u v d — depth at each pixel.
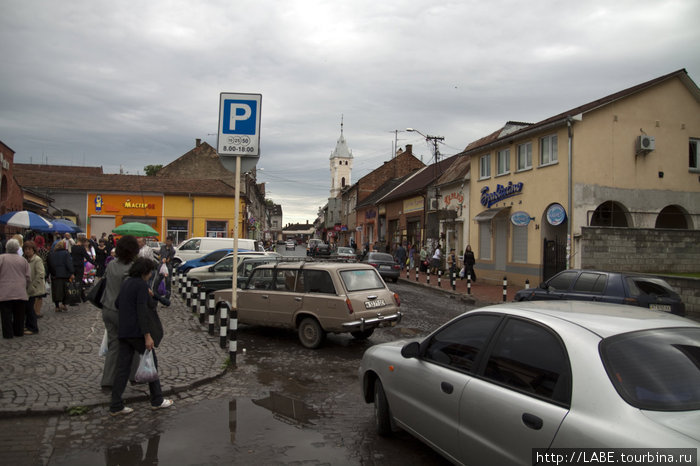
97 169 54.91
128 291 5.14
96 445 4.41
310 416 5.29
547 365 3.06
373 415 5.34
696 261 18.55
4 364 6.77
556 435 2.72
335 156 92.19
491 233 23.16
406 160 53.19
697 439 2.31
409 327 11.16
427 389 3.97
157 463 4.06
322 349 8.78
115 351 5.71
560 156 18.45
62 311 11.44
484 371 3.51
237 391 6.19
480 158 24.56
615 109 18.61
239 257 15.34
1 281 8.23
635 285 9.80
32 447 4.34
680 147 19.44
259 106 8.09
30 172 37.81
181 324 10.46
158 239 37.50
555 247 19.19
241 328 10.72
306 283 9.10
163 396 5.87
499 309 3.78
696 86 19.38
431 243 29.97
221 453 4.27
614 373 2.72
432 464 4.10
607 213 19.55
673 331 3.08
